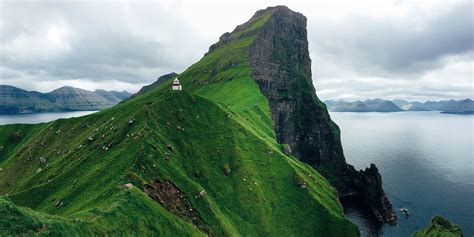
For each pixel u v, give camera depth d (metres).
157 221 105.75
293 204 162.50
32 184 165.12
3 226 70.50
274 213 156.00
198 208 134.75
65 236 76.38
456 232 148.38
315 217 159.62
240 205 153.88
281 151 199.88
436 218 157.38
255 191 159.25
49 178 157.38
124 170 132.25
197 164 161.12
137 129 160.25
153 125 164.62
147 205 109.12
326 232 156.25
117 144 156.50
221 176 161.50
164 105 181.00
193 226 119.00
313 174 199.38
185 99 191.75
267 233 147.88
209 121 186.12
